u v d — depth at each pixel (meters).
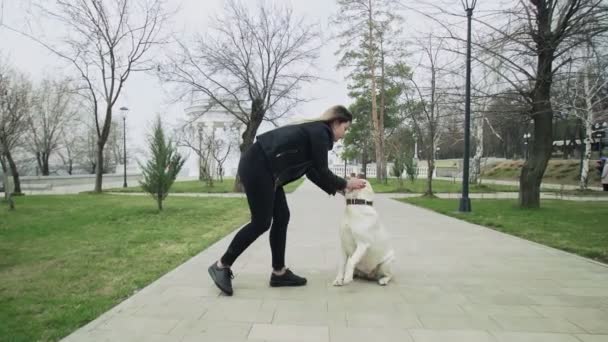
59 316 3.08
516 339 2.71
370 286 3.98
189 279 4.19
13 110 17.02
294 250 5.81
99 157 20.11
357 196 3.99
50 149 36.44
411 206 13.59
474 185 26.22
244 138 20.77
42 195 18.08
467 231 7.80
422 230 7.95
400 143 35.72
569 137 39.78
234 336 2.72
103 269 4.67
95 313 3.17
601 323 3.01
